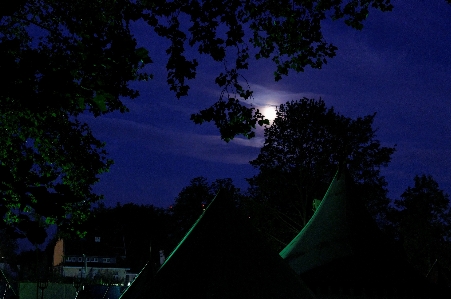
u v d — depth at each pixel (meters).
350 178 15.81
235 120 11.25
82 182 16.00
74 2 12.20
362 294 13.20
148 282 9.10
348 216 14.95
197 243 9.39
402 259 14.08
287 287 8.97
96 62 5.57
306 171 36.69
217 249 9.20
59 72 4.58
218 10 10.95
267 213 36.53
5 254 42.25
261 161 37.03
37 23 12.77
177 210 72.56
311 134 36.75
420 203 40.44
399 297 12.98
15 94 4.50
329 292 13.45
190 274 8.88
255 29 13.10
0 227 3.59
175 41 10.51
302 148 36.66
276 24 12.96
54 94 4.66
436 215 40.31
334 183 15.75
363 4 13.05
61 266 67.94
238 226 9.67
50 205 3.64
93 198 16.02
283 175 36.91
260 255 9.30
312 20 12.99
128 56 5.71
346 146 16.30
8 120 12.47
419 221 38.72
